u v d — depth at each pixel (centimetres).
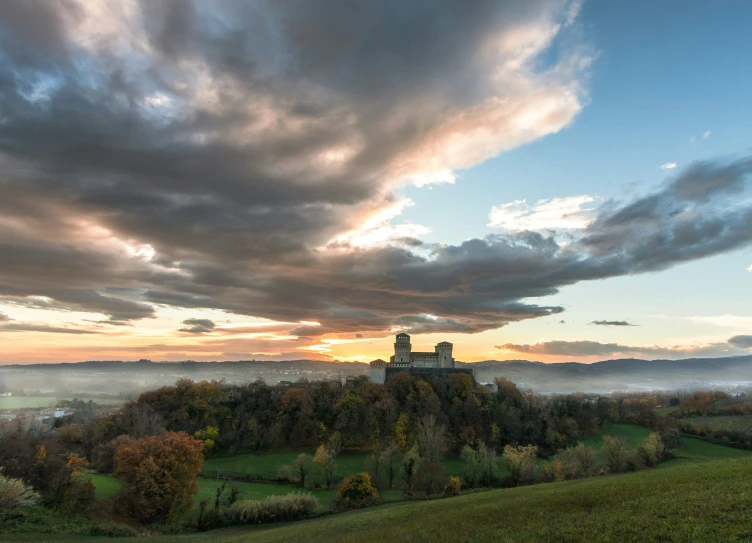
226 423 14750
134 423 13138
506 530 3844
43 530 6044
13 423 12419
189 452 8006
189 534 6712
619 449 10575
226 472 11556
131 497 7388
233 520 7438
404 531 4581
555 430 14988
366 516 6138
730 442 14012
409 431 14100
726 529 2920
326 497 9394
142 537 6234
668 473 4959
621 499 4097
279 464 12406
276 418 14962
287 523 7362
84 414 16688
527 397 18712
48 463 7775
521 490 6328
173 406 15350
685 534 2972
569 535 3381
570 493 4812
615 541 3097
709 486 3956
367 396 15875
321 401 15938
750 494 3462
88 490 7588
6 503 6375
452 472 11606
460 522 4481
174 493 7481
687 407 19700
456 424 14925
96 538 5981
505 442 14325
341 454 13138
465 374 18200
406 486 9744
